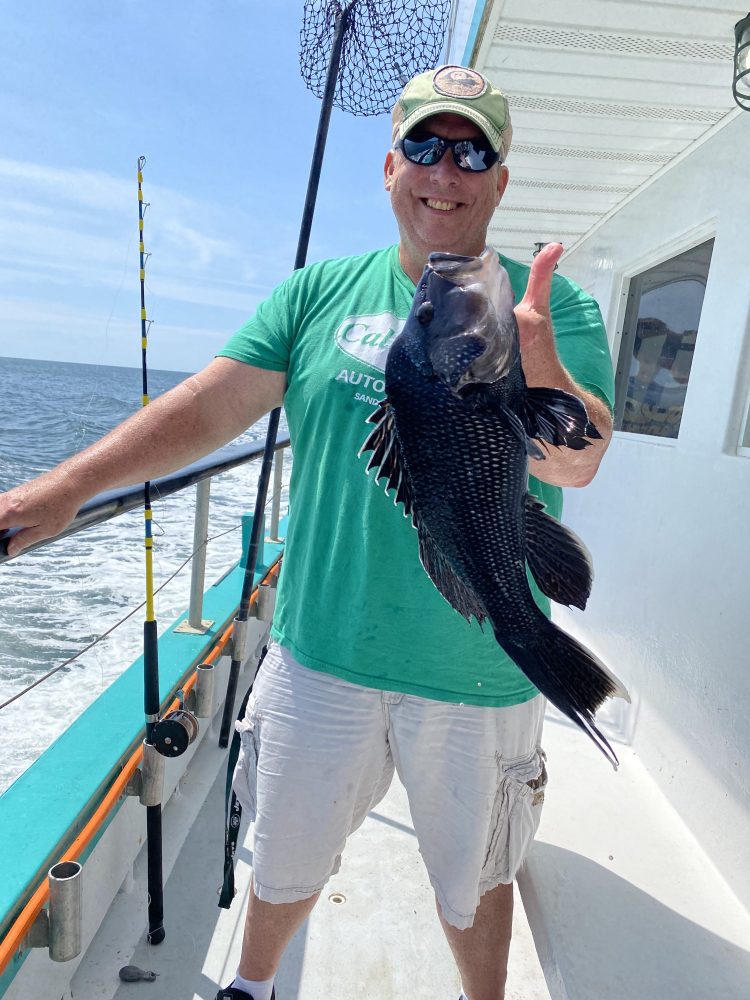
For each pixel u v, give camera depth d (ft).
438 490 4.18
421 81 4.96
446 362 3.96
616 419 13.89
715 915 7.43
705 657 8.72
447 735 5.30
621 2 7.54
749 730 7.64
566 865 8.03
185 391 5.42
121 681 8.52
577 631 14.17
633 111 9.66
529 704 5.45
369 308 5.32
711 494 9.02
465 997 5.95
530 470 4.93
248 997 5.76
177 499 32.19
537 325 4.06
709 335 9.62
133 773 6.86
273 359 5.65
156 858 6.75
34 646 14.97
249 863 8.09
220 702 10.73
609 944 6.96
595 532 13.42
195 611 10.32
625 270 13.55
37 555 22.43
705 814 8.39
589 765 10.17
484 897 5.69
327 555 5.37
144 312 7.05
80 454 5.11
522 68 8.95
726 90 8.88
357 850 8.50
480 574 4.23
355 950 7.10
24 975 5.66
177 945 6.91
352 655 5.28
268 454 8.56
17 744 11.01
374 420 4.41
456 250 5.24
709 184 10.10
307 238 7.58
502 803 5.48
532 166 11.85
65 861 5.66
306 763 5.39
